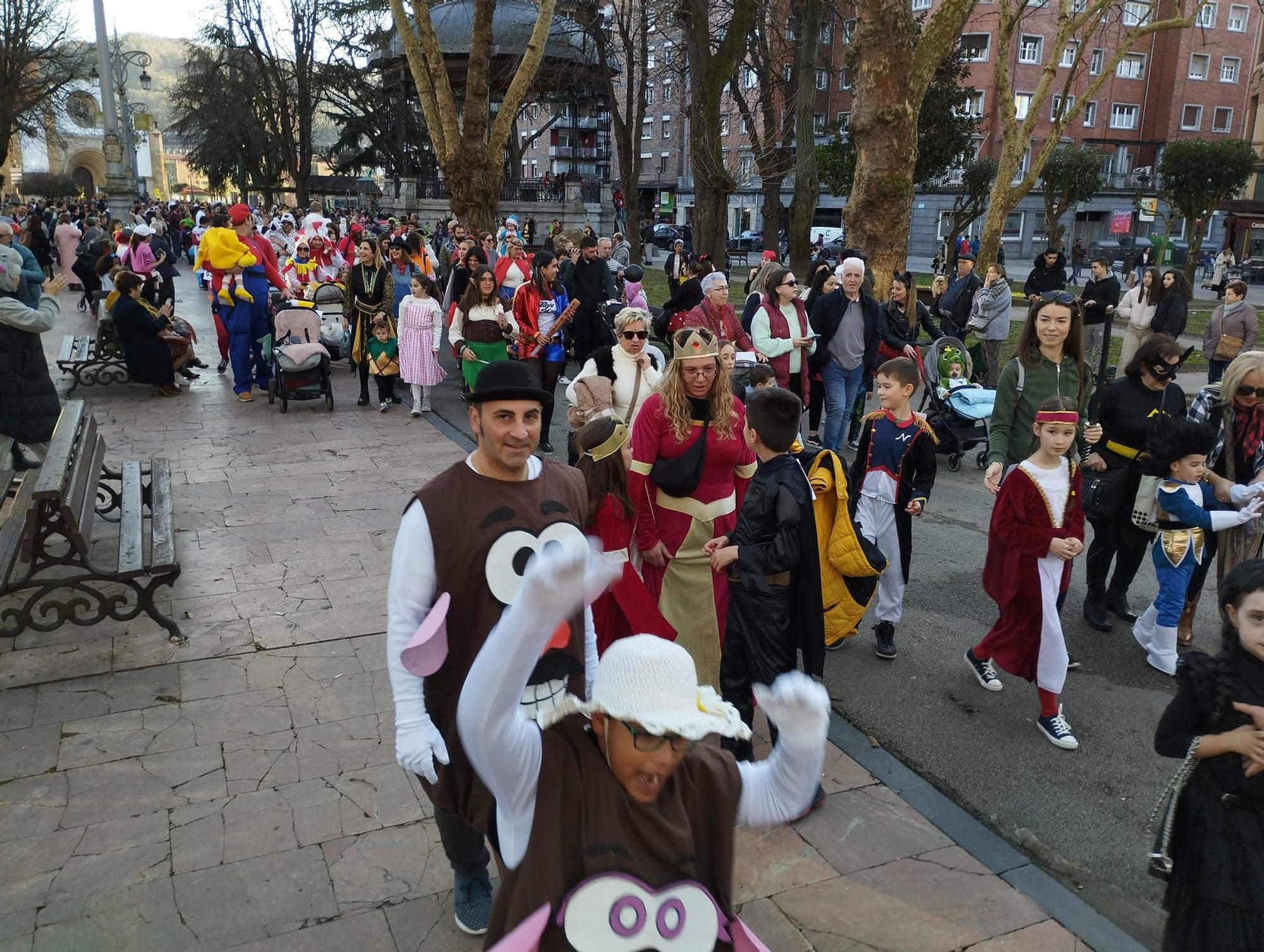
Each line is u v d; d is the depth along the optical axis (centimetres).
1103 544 535
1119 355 1547
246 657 472
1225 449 479
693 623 380
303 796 358
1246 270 3581
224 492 745
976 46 4453
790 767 172
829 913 305
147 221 2614
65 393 1112
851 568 418
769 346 775
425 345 1024
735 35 1997
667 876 163
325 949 281
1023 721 439
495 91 2831
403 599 225
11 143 6456
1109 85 4859
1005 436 473
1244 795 234
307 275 1489
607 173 4181
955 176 4538
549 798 160
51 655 468
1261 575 229
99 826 337
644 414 375
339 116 4838
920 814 363
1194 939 244
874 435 482
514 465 234
